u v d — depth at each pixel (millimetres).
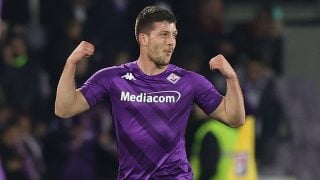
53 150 39094
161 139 19141
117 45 43219
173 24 19234
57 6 44625
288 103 45906
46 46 42656
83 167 38094
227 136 30359
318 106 46438
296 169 41594
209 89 19453
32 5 44688
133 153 19250
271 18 45344
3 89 40031
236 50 44562
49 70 42375
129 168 19328
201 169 30125
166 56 19156
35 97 40344
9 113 38281
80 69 39719
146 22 19188
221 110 19438
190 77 19438
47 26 44312
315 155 42875
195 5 45375
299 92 46969
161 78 19328
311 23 50812
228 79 19219
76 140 38406
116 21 43719
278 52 45469
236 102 19203
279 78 46031
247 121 30984
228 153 30609
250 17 52344
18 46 40594
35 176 37656
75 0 44250
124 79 19359
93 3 44031
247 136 30875
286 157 42031
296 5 53625
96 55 41812
